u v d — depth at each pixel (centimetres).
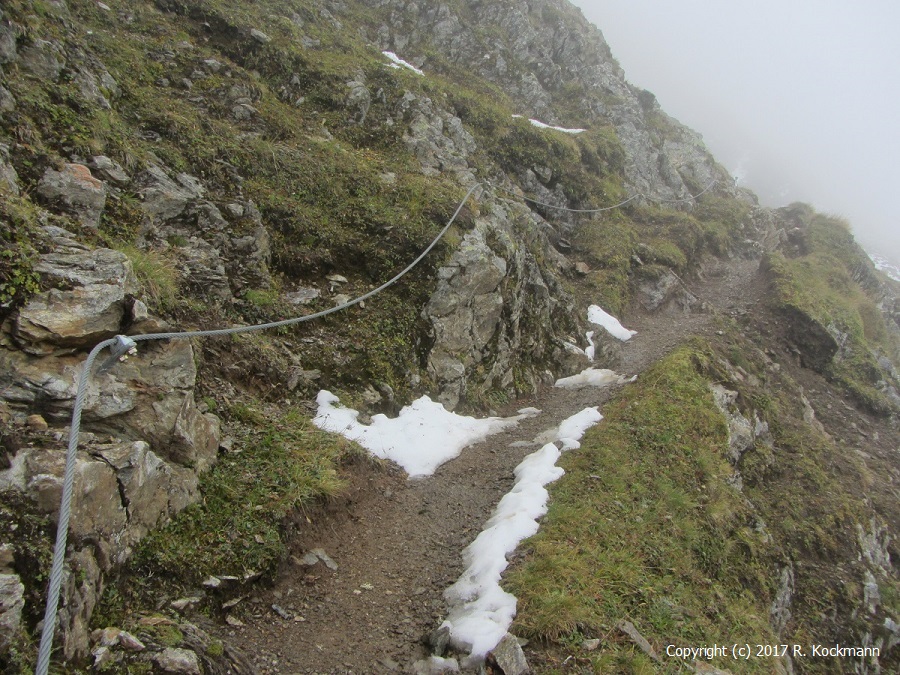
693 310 2339
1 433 485
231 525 660
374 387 1108
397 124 1828
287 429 868
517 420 1304
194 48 1591
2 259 563
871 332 2933
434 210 1409
